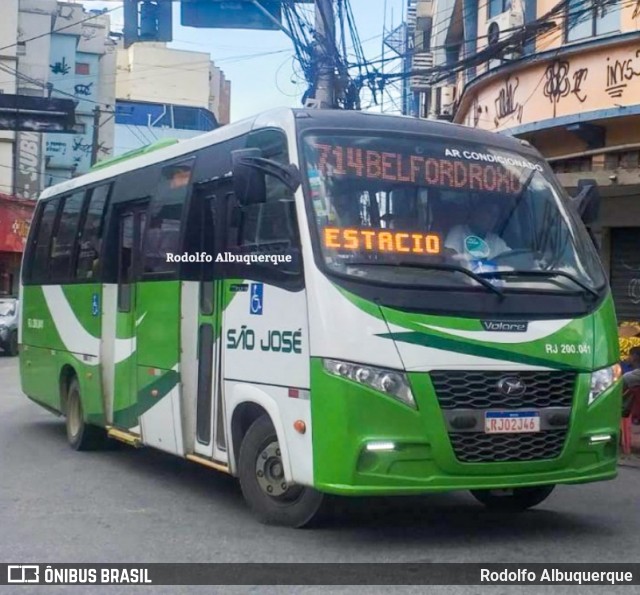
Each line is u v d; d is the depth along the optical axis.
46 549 6.43
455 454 6.11
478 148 7.20
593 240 7.37
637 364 10.73
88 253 10.51
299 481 6.38
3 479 9.02
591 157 13.84
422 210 6.70
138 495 8.27
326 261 6.30
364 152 6.80
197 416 7.87
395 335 6.09
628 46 13.01
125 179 9.81
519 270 6.64
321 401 6.14
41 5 39.59
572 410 6.47
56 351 11.32
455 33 21.02
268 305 6.78
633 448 10.99
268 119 7.15
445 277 6.36
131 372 9.16
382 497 8.20
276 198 6.84
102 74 47.19
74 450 10.83
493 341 6.26
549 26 13.48
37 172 39.03
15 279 36.53
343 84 15.55
